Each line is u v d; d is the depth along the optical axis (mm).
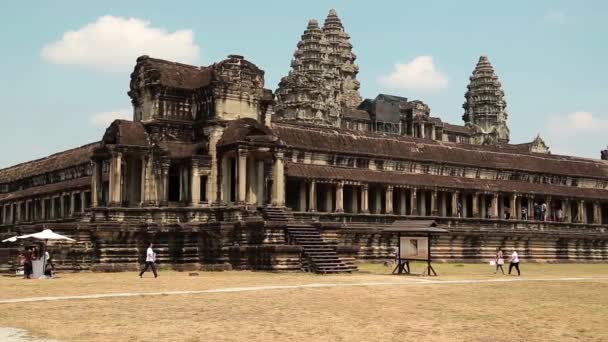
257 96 70125
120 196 64875
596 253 109500
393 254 86812
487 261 95438
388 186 93750
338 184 88312
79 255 60125
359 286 44656
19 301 34875
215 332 25594
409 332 26000
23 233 67438
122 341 23609
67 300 35438
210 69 70500
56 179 103188
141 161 67625
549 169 119625
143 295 37688
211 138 66250
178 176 67062
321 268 57094
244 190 63156
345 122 171250
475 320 29391
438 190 99562
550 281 52875
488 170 110938
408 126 179375
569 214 117000
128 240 61688
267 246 57688
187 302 34750
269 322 28078
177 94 68938
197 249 62469
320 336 24922
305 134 91500
